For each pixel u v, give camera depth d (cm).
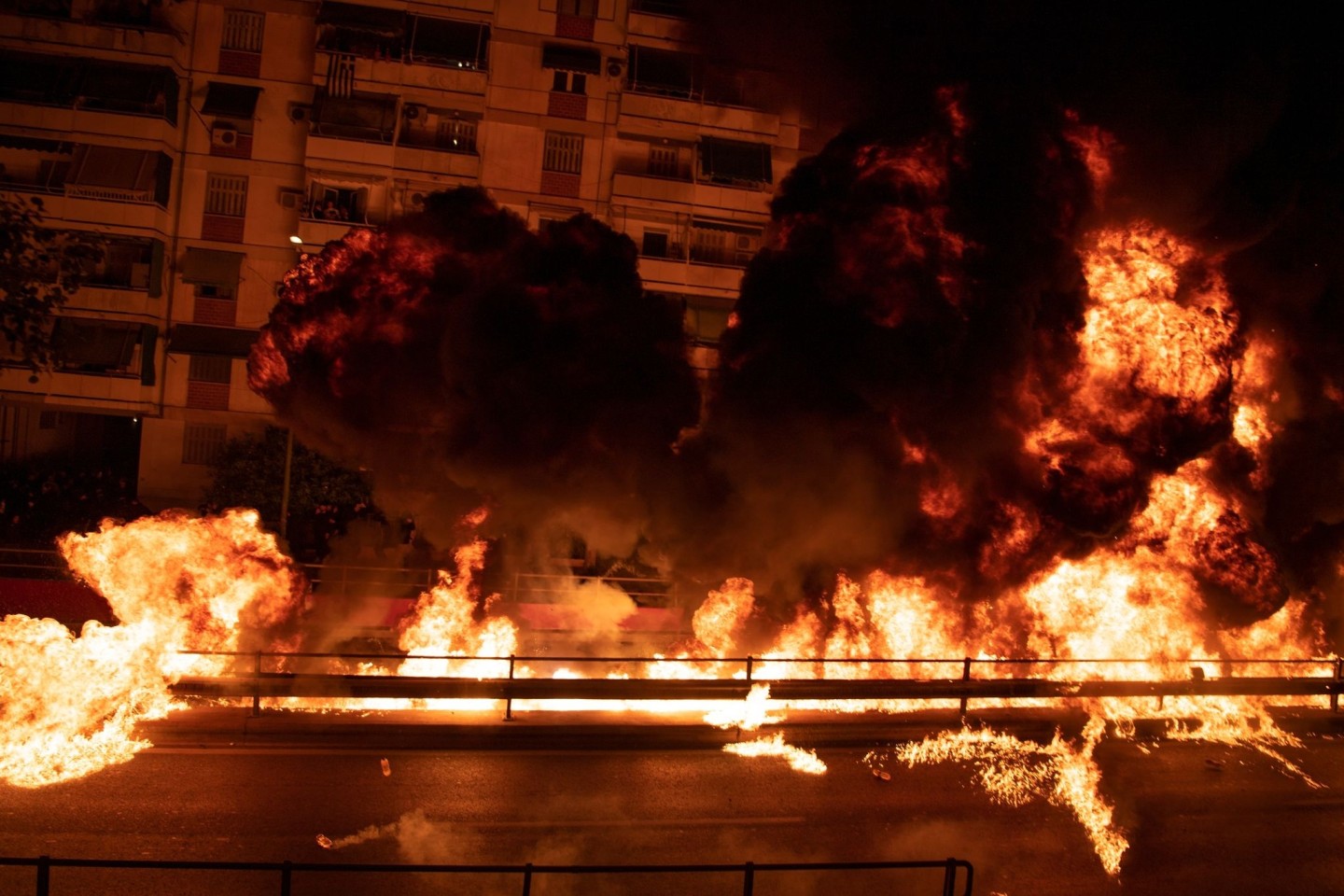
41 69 2764
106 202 2750
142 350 2816
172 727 1108
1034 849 966
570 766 1120
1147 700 1452
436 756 1123
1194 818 1069
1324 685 1429
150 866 610
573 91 2956
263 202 2922
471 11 2880
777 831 976
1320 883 928
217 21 2875
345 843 889
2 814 898
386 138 2850
